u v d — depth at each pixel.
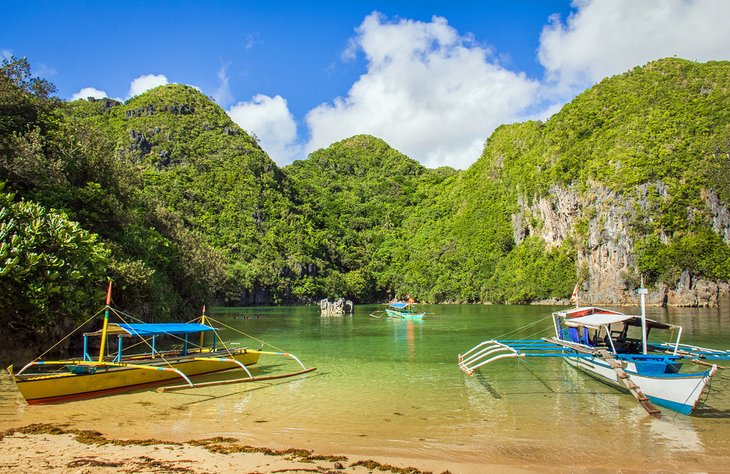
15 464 9.84
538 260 125.88
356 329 48.06
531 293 119.69
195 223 129.88
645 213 101.25
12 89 34.69
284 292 125.94
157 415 14.54
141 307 30.83
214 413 14.83
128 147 148.00
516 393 17.84
